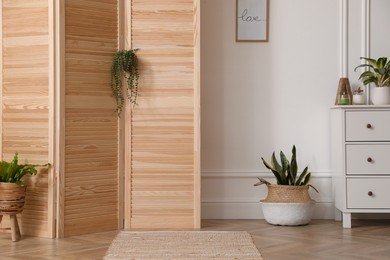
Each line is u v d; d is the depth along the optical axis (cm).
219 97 488
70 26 408
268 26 489
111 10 430
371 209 441
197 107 436
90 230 419
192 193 437
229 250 355
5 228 414
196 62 436
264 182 465
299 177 461
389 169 441
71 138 409
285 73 489
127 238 393
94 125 421
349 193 441
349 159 442
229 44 488
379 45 486
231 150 488
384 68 455
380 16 486
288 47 489
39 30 408
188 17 438
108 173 429
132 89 436
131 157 436
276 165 466
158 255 342
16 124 418
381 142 441
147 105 437
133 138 436
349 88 473
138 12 436
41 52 408
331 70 489
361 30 486
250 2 488
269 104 489
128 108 436
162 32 437
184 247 364
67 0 406
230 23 488
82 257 339
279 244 379
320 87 489
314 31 489
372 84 485
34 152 411
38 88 409
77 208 411
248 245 370
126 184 436
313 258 338
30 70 412
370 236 408
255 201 486
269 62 489
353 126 441
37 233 407
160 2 437
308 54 489
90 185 418
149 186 436
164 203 436
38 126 409
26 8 412
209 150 488
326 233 419
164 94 437
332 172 479
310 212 451
